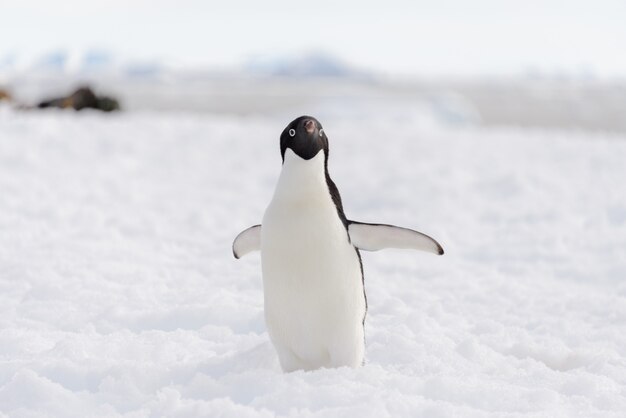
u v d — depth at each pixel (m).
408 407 10.09
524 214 29.05
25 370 11.23
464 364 13.16
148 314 15.75
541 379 12.35
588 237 25.69
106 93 68.06
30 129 44.25
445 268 21.62
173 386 11.25
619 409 11.12
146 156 41.47
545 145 47.50
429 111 104.19
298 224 10.91
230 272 20.05
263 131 52.38
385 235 11.36
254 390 10.88
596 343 15.48
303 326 11.29
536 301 18.53
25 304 16.31
